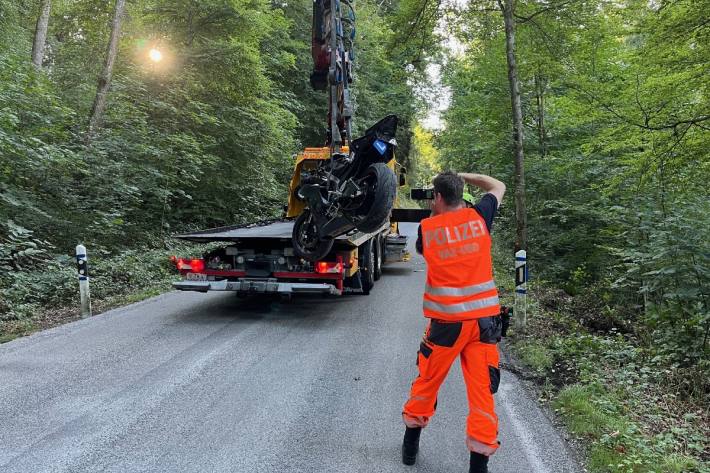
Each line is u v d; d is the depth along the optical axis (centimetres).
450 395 461
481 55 1287
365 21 2758
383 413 418
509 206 1434
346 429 388
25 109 962
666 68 682
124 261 1014
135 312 773
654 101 698
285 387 469
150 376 492
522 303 668
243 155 1622
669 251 664
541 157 1334
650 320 700
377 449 359
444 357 313
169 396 443
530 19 952
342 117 707
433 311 313
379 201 546
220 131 1517
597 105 843
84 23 1595
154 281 1015
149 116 1387
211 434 375
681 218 693
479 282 311
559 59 1037
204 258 762
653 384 525
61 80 1398
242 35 1582
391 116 561
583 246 1216
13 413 405
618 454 352
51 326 688
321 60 726
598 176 1186
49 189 1011
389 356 566
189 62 1449
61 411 410
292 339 628
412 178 4112
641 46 745
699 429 421
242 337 634
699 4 584
